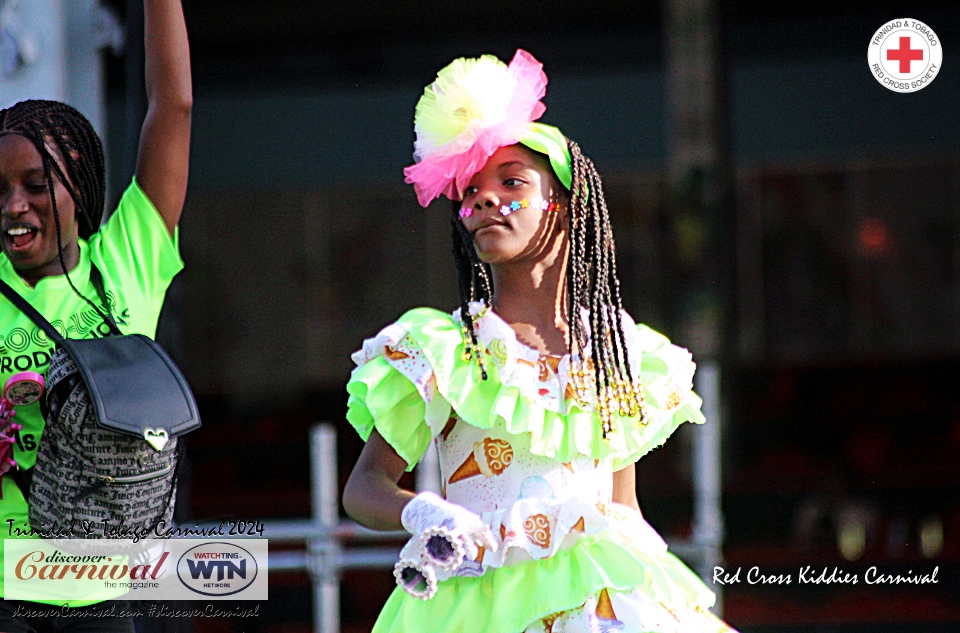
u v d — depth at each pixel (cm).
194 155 5656
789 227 5581
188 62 1138
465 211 1044
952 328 5481
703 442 1978
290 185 5662
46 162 1035
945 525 3834
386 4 4672
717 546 1962
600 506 1036
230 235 5800
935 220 5484
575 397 1028
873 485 4116
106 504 1002
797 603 3244
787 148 5391
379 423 994
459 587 1012
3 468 999
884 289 5525
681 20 3941
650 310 5519
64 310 1057
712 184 3900
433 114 1044
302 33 4956
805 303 5575
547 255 1062
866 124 5347
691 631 1023
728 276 3922
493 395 1014
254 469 4788
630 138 5450
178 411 1005
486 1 4706
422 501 912
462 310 1035
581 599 978
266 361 5766
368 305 5791
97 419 962
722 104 3962
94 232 1130
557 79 5466
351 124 5628
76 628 1050
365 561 1938
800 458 4562
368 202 5797
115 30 2003
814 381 5316
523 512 998
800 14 4941
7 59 1853
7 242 1041
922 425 4878
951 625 3067
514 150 1042
